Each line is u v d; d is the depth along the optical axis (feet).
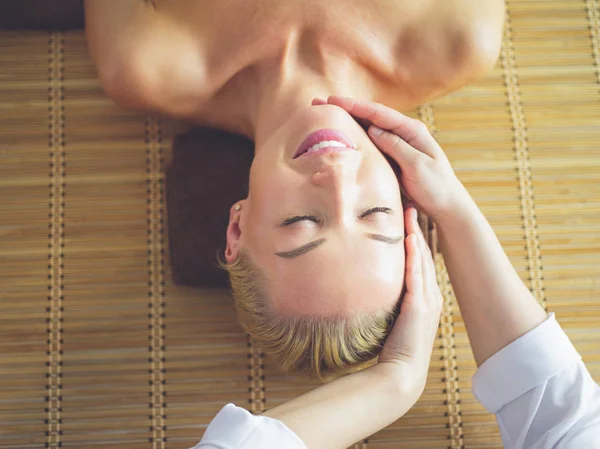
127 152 5.47
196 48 4.56
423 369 3.94
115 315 5.20
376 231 3.80
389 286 3.80
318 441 3.59
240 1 4.47
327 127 3.96
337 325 3.72
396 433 5.10
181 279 5.09
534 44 5.84
